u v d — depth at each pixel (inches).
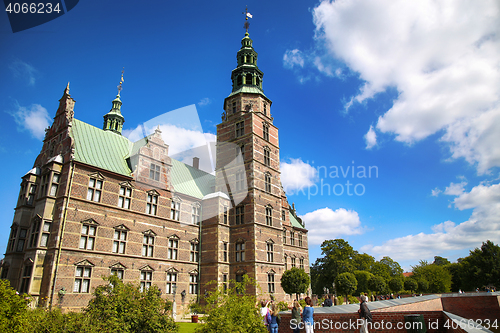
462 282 2389.3
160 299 505.4
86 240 896.9
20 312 402.9
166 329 470.9
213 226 1259.2
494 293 938.7
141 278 1015.0
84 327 401.4
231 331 392.5
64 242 841.5
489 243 2293.3
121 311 447.8
